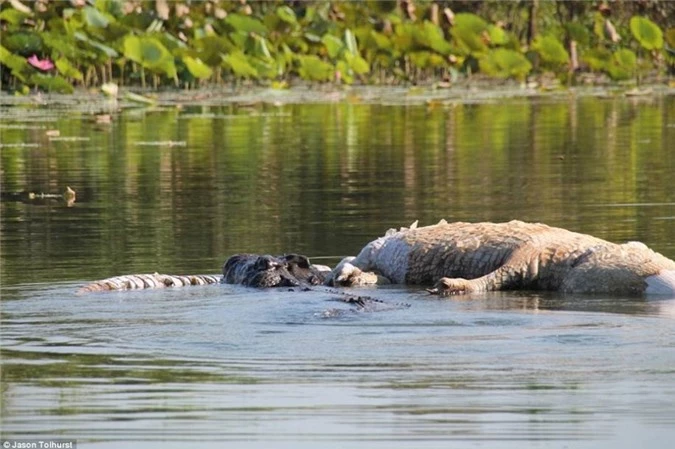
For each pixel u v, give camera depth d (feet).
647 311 106.01
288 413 76.54
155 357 90.17
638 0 419.33
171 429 73.92
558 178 197.06
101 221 160.97
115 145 240.73
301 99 329.11
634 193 180.75
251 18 353.31
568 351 90.17
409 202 174.81
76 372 86.38
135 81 359.25
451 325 99.45
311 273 126.41
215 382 83.20
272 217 163.32
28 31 325.83
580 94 349.61
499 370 85.25
